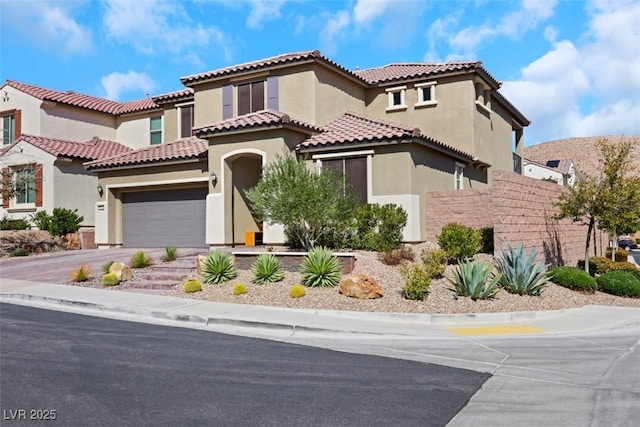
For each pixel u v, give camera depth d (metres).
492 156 25.95
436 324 11.19
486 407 6.19
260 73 22.23
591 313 12.83
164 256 19.11
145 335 9.95
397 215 17.05
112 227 24.47
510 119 29.95
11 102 29.41
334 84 22.62
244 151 19.59
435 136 23.33
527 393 6.73
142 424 5.55
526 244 17.95
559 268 16.33
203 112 24.12
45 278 17.33
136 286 15.41
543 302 13.30
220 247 20.08
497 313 11.73
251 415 5.84
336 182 16.61
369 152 18.56
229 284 14.63
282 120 18.36
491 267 14.66
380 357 8.48
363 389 6.79
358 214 17.02
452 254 15.97
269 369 7.67
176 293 14.28
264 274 14.45
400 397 6.50
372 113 25.08
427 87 23.69
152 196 23.81
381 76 25.33
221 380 7.11
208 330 10.55
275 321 10.80
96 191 28.27
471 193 18.31
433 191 19.08
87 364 7.84
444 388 6.88
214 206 20.30
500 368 7.93
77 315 12.08
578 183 17.70
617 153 17.45
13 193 25.41
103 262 19.62
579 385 7.10
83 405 6.10
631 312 13.02
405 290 12.76
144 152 24.81
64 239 25.50
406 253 15.98
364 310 11.86
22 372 7.40
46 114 28.44
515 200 17.28
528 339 10.03
